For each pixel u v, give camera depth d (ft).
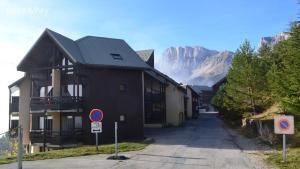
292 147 65.87
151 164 54.08
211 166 51.70
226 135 105.29
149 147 78.18
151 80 145.38
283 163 50.57
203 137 100.48
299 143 67.77
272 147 70.85
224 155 63.41
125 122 108.06
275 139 76.33
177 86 155.94
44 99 104.17
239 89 121.90
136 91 111.86
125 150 72.28
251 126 104.78
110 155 65.82
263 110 126.72
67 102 101.14
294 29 58.29
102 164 54.49
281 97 66.18
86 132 101.91
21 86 118.62
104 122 104.06
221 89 169.99
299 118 73.05
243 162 54.60
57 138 99.19
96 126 64.85
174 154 65.92
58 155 65.16
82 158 61.87
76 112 101.65
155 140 94.32
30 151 109.70
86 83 103.60
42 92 113.29
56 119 104.94
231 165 52.16
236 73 123.85
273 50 127.44
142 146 78.64
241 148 73.20
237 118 141.69
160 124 144.05
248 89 120.67
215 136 102.78
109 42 123.65
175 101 154.81
